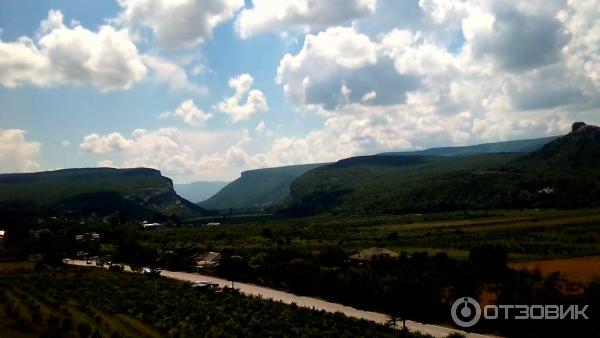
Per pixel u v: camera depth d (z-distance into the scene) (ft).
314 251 603.67
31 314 355.56
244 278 529.45
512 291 323.57
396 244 642.63
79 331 300.61
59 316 354.33
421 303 350.23
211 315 347.77
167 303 388.78
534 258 475.31
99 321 339.77
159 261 644.27
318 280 444.96
